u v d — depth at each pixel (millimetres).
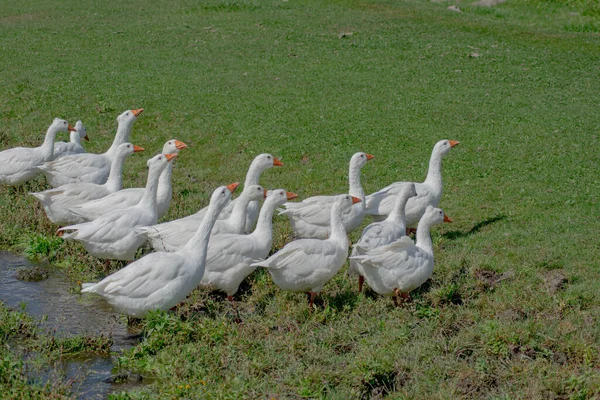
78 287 10297
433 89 18891
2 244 11727
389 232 10273
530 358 8164
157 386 7770
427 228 9859
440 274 10289
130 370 8164
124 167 14969
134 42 23531
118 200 11070
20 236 11883
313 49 22531
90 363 8320
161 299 8594
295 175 14258
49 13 27578
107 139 16500
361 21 25609
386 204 11516
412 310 9109
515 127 16250
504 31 24438
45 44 23375
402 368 7930
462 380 7770
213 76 20000
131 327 9164
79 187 11492
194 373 7891
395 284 9188
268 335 8633
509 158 14594
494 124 16469
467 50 22297
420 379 7820
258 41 23422
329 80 19641
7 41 23641
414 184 11164
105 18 26703
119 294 8500
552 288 9734
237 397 7379
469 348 8352
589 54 21891
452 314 8992
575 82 19391
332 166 14562
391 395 7551
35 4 28953
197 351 8305
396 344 8281
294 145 15578
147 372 8133
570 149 14945
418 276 9250
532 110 17297
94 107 18000
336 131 16234
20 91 18984
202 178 14352
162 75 20125
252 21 25750
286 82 19484
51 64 21188
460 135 15883
